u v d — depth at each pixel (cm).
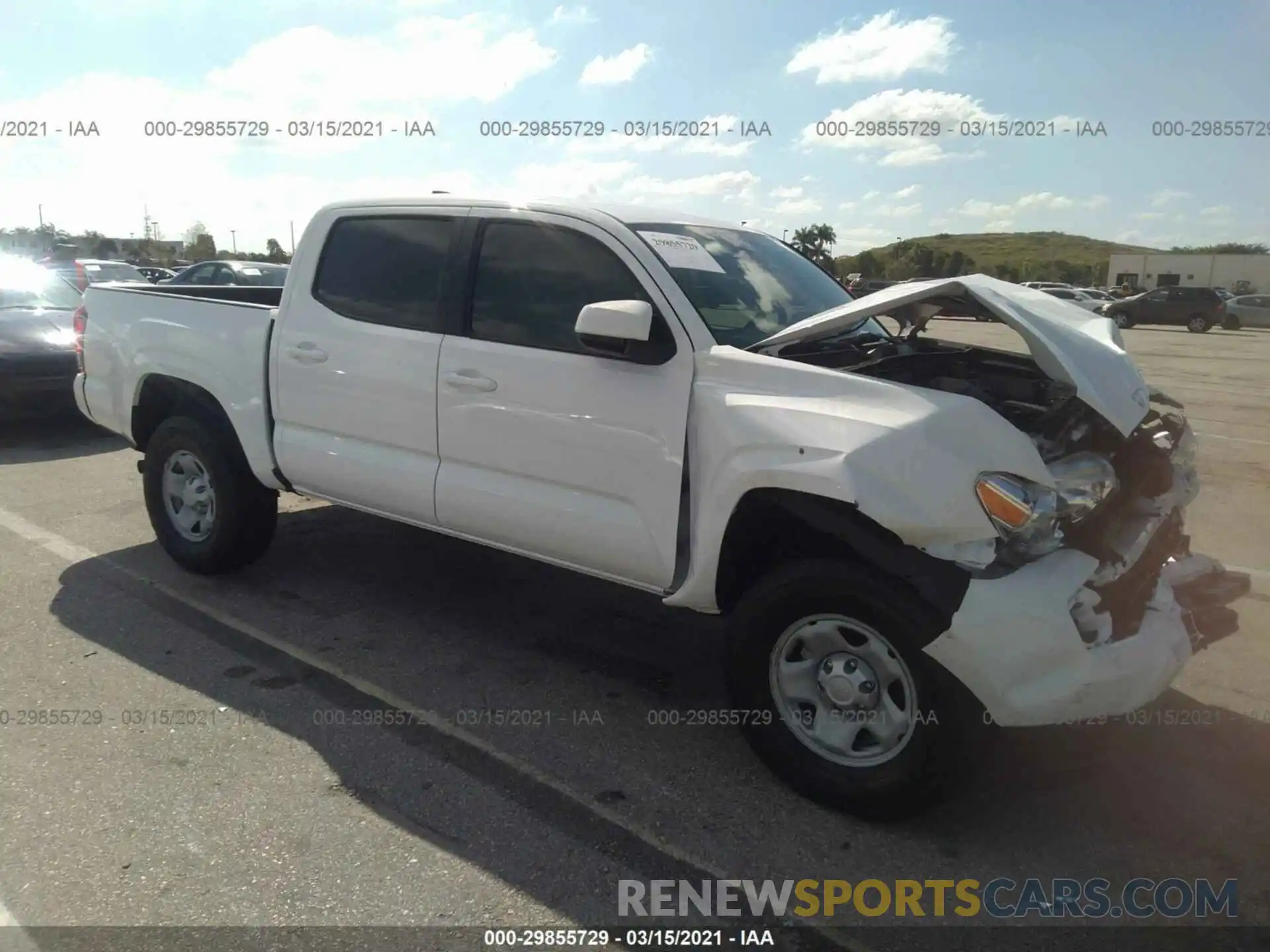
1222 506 712
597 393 358
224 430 491
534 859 288
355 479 440
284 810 309
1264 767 348
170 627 451
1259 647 453
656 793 326
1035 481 289
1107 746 361
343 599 492
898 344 432
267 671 409
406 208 432
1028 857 296
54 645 429
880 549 290
